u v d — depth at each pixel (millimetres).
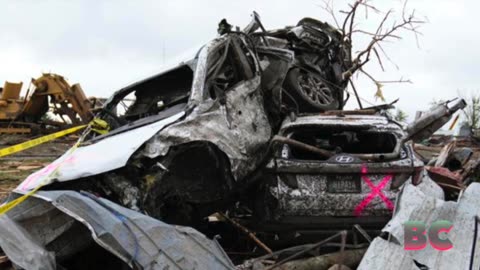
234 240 6297
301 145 5426
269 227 5484
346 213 5316
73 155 5156
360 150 6363
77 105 20109
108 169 4449
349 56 9406
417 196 4738
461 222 4586
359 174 5367
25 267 3742
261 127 5844
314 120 5898
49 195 3891
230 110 5531
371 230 5348
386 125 5797
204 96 5449
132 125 5645
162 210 5062
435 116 5891
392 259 4336
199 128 5113
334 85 8516
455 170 8258
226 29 6227
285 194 5332
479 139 13406
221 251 4148
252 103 5875
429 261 4398
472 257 4391
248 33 6887
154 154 4691
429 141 14125
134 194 4559
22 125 20781
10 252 3826
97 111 6809
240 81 5906
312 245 4809
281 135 5707
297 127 5750
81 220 3643
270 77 6414
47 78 20188
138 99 6633
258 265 4750
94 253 4445
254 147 5613
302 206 5309
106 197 4594
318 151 5438
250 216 6266
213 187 5379
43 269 3814
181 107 5480
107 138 5461
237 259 5691
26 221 4160
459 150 8586
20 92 21266
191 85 5699
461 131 14367
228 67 6121
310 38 8523
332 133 6090
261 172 5562
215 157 5219
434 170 6953
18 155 15969
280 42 8047
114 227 3660
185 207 5258
